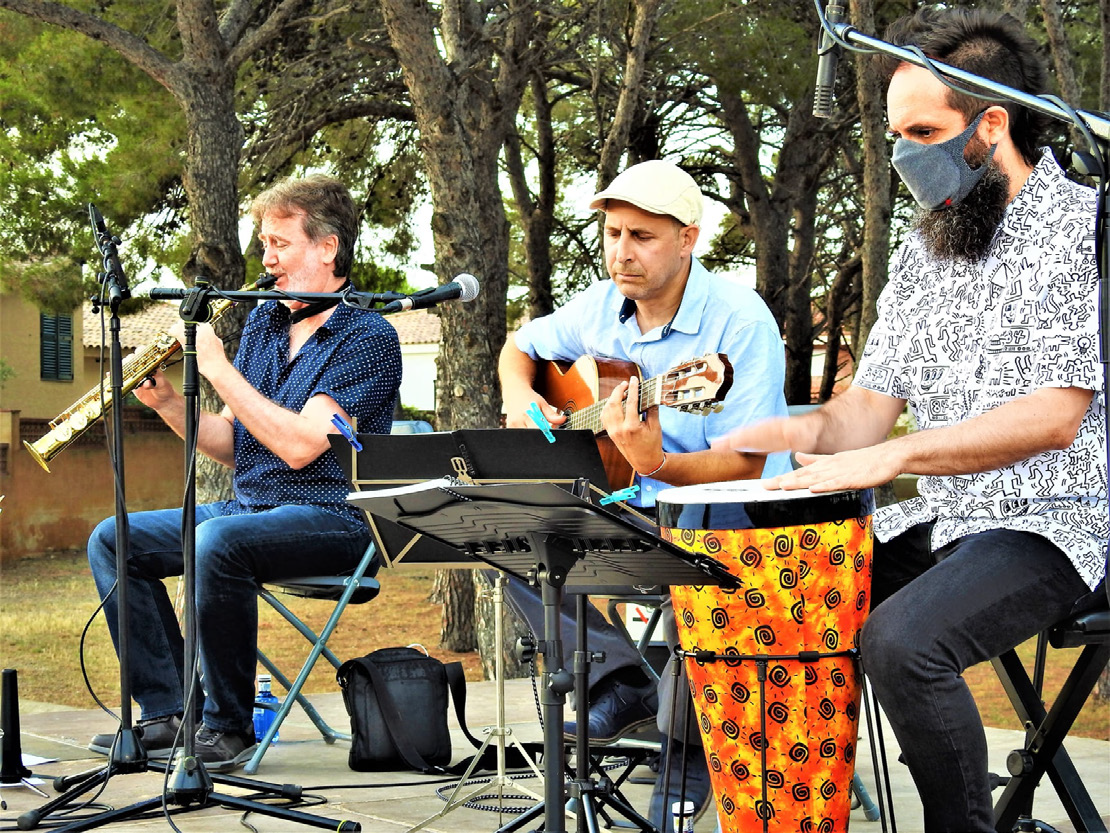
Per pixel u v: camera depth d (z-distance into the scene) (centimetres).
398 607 1189
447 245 751
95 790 345
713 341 332
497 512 212
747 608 230
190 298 288
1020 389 251
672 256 327
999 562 229
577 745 248
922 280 273
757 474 318
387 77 1009
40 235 877
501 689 286
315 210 400
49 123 857
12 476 1723
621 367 329
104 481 1825
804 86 945
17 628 1049
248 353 412
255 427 371
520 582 329
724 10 909
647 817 307
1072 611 237
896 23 268
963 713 218
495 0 852
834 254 1470
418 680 381
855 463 229
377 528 293
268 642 981
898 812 328
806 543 227
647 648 351
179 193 889
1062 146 576
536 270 1181
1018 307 251
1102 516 242
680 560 213
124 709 307
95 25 718
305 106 974
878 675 220
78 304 930
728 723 237
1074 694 249
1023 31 257
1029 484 249
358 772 379
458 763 372
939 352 268
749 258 1490
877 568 278
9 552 1709
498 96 920
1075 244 242
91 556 381
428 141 732
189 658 291
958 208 255
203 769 295
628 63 802
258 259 949
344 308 400
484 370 762
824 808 234
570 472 268
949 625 219
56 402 1827
